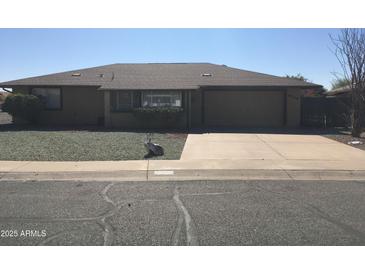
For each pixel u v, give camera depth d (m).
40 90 24.52
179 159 11.88
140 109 21.94
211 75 25.45
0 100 43.59
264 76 25.34
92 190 8.33
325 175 10.07
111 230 5.76
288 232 5.68
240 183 9.06
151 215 6.49
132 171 10.18
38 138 16.75
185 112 22.58
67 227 5.89
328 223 6.09
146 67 27.89
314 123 23.88
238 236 5.52
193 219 6.28
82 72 26.50
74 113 24.66
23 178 9.70
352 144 15.42
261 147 14.45
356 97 18.16
